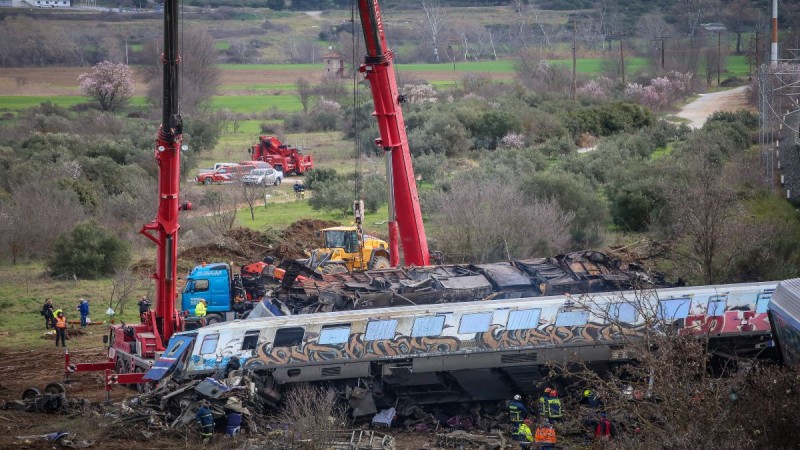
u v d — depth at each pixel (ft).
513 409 159.22
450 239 293.64
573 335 177.27
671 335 144.25
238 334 169.07
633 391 151.53
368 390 171.22
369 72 220.43
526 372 177.37
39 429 155.53
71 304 268.62
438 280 200.34
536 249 292.61
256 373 168.66
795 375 132.26
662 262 272.72
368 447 151.33
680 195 281.33
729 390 132.67
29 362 215.72
